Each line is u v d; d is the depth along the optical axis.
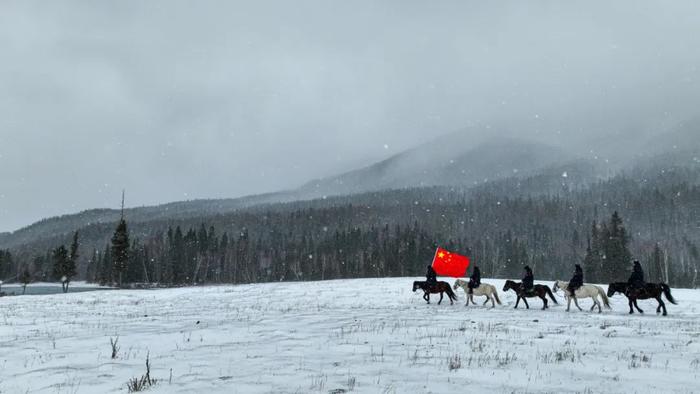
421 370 8.76
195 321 17.77
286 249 138.50
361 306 24.30
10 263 121.31
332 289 34.50
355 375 8.36
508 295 28.61
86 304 28.67
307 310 22.14
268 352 10.70
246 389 7.42
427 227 177.38
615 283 19.94
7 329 15.88
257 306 25.39
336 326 15.51
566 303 24.77
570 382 7.88
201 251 114.19
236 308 24.22
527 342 11.95
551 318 17.53
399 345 11.54
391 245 111.62
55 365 9.67
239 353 10.62
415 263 105.38
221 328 15.25
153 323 17.23
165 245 126.50
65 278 77.81
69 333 14.67
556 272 130.75
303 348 11.20
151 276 103.50
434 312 20.25
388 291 31.94
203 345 11.88
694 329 14.18
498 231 183.25
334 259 121.38
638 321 16.41
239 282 113.44
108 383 8.08
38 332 15.07
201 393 7.21
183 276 100.94
